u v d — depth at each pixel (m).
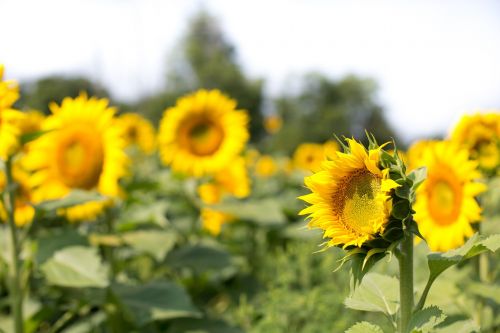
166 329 5.04
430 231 4.10
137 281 6.00
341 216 2.25
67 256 4.25
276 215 6.01
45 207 3.99
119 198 5.67
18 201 5.30
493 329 3.96
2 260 4.73
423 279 3.83
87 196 4.09
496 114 4.27
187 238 6.81
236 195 7.65
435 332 2.28
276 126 20.52
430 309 2.18
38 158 5.35
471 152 4.29
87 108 5.38
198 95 6.81
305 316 4.49
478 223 4.08
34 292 5.29
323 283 5.25
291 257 6.52
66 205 3.99
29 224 4.20
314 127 56.91
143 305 4.48
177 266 5.56
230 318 5.68
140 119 11.74
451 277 3.95
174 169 6.75
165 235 5.21
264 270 6.20
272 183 11.87
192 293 6.31
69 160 5.36
